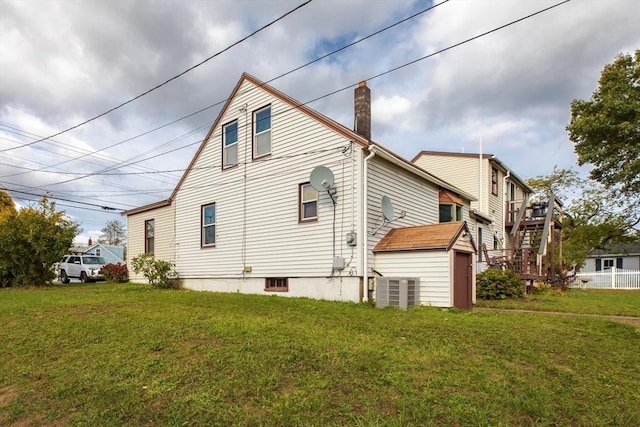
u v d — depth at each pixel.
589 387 4.19
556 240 20.44
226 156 14.79
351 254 10.70
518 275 13.38
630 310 9.74
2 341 6.12
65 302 9.67
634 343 5.98
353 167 10.88
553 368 4.70
